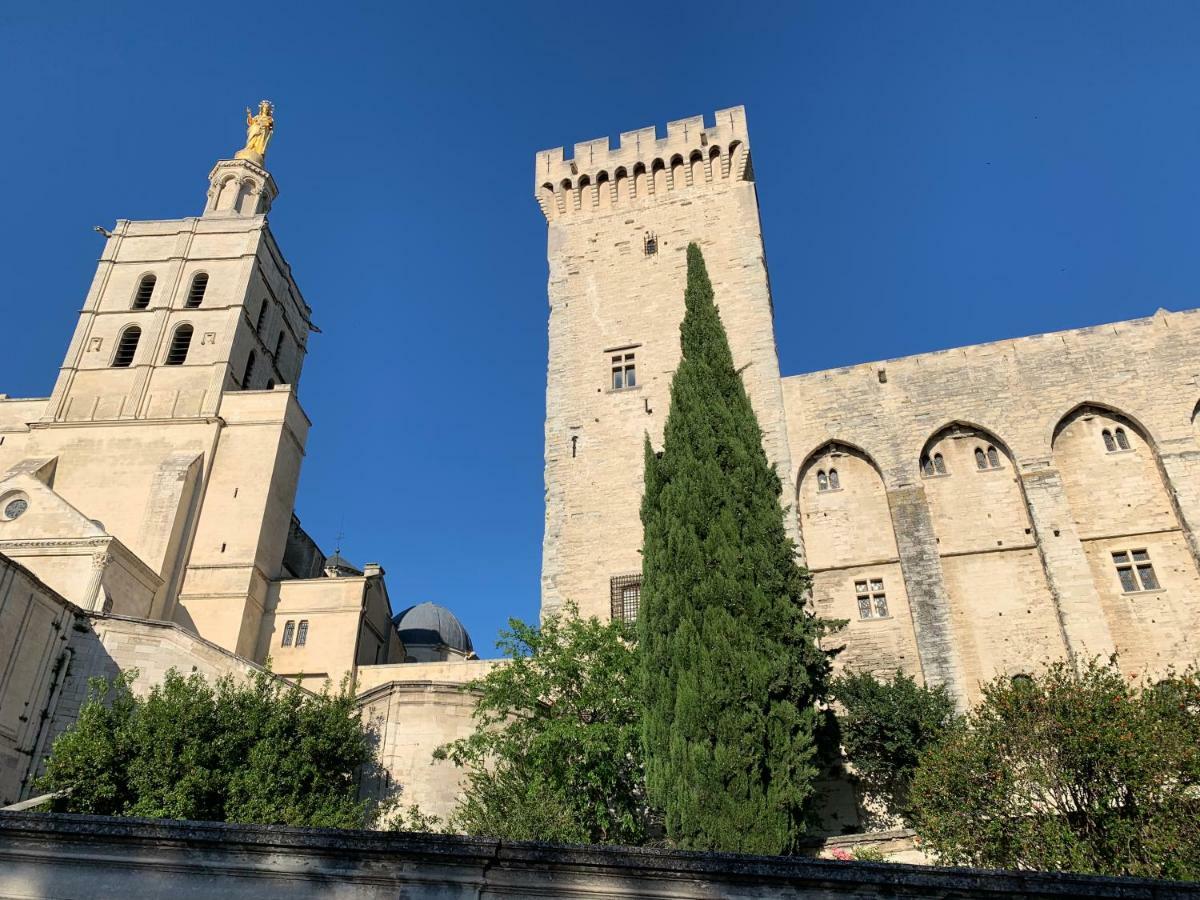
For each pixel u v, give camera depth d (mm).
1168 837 16375
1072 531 31688
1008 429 34375
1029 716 19422
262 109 66312
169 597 42406
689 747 21531
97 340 52438
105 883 8367
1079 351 34969
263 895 8344
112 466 46625
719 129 43656
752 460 27859
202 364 50500
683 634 23250
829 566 34281
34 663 27156
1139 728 18203
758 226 41438
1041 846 17406
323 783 24703
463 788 26703
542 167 45938
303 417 51281
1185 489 31484
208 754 23312
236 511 45188
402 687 29219
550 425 38594
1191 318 34281
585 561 34938
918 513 33469
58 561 36844
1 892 8281
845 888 8570
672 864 8586
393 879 8453
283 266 61000
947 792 19391
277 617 43719
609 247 42906
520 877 8555
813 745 23344
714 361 30891
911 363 36719
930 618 31406
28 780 25969
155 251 56062
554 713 25484
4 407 50625
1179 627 29906
